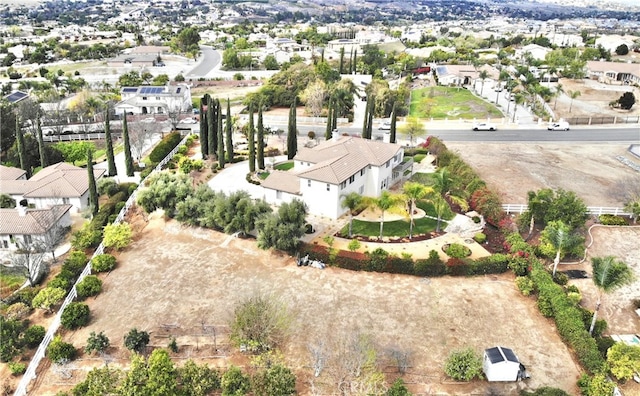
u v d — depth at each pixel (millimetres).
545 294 46719
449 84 167625
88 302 49219
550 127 109562
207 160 90250
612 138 102562
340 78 155500
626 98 124688
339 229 62344
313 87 129375
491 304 47875
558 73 172625
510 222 61219
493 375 38250
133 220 67125
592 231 62281
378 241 59188
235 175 82562
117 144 110500
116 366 40438
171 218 66125
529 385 38156
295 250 55906
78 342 43594
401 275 52719
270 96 140500
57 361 40594
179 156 92250
